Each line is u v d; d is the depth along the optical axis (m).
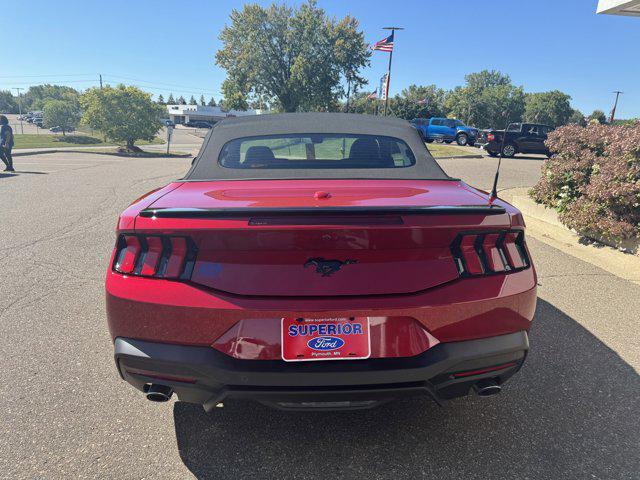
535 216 7.35
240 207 1.89
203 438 2.26
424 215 1.84
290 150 2.93
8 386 2.66
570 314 3.74
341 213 1.80
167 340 1.83
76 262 4.89
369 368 1.78
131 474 2.02
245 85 56.06
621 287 4.38
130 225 1.85
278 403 1.86
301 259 1.80
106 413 2.44
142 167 16.06
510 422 2.40
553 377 2.82
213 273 1.81
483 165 15.70
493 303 1.88
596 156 6.86
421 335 1.83
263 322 1.77
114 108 24.16
